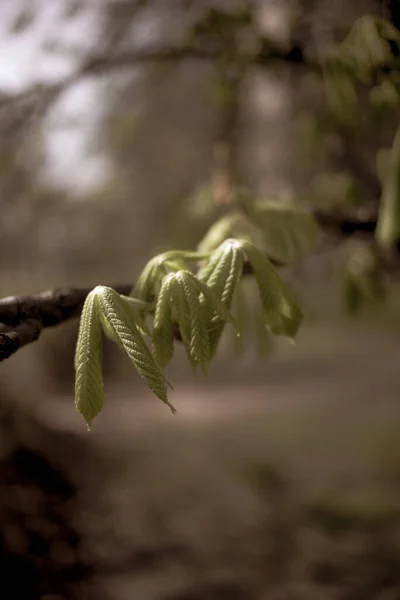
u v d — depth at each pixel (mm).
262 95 1275
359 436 2400
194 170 1486
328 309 2992
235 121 998
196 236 946
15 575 1048
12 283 1434
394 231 645
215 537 1498
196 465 2090
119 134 1140
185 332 411
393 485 1846
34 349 2600
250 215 680
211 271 441
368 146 1003
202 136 1399
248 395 3318
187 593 1224
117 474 1776
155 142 1432
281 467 2084
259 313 727
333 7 916
